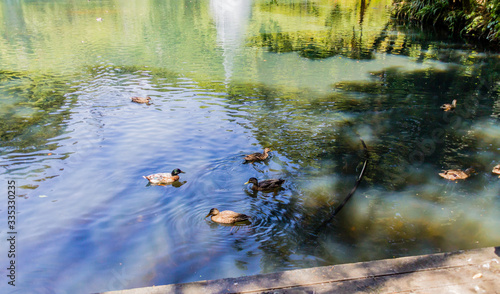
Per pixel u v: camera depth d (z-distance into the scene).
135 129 8.84
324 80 13.03
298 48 17.94
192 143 8.16
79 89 11.77
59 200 6.02
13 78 12.82
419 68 14.62
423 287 3.61
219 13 29.67
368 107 10.44
